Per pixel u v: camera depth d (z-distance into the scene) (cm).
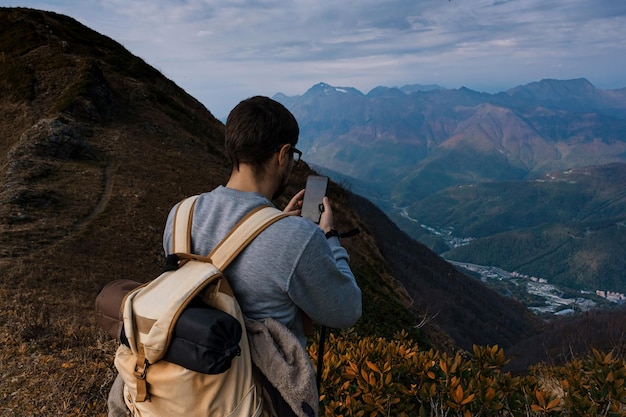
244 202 167
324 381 329
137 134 3152
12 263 1338
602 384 327
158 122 3538
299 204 203
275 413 158
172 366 143
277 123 169
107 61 4391
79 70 3438
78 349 702
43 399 529
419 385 328
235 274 157
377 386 304
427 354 365
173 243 170
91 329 831
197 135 3859
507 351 4956
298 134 179
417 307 4212
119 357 159
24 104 3148
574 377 358
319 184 190
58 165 2252
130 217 1941
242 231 159
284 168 180
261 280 155
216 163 3297
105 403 526
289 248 154
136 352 149
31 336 752
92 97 3172
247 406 148
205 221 167
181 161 2931
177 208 181
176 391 143
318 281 158
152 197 2219
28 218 1709
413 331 2616
